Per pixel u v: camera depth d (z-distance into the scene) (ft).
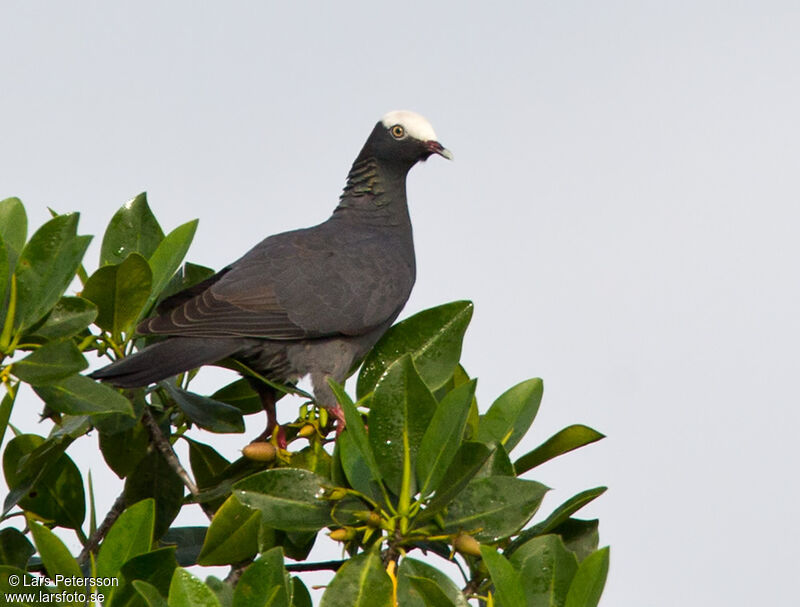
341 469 28.68
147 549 24.70
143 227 36.81
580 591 23.50
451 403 26.50
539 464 30.81
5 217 31.58
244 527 28.07
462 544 26.71
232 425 34.27
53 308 29.48
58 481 33.24
